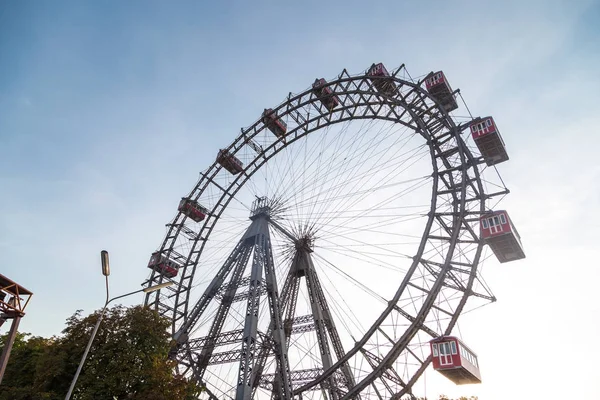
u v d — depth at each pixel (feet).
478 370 134.82
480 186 158.40
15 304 87.45
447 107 181.98
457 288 142.31
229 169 211.41
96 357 107.45
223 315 164.04
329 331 160.35
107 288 79.46
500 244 151.23
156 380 105.91
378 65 190.90
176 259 201.87
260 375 147.23
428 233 146.92
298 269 174.50
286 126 207.21
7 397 103.09
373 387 132.67
